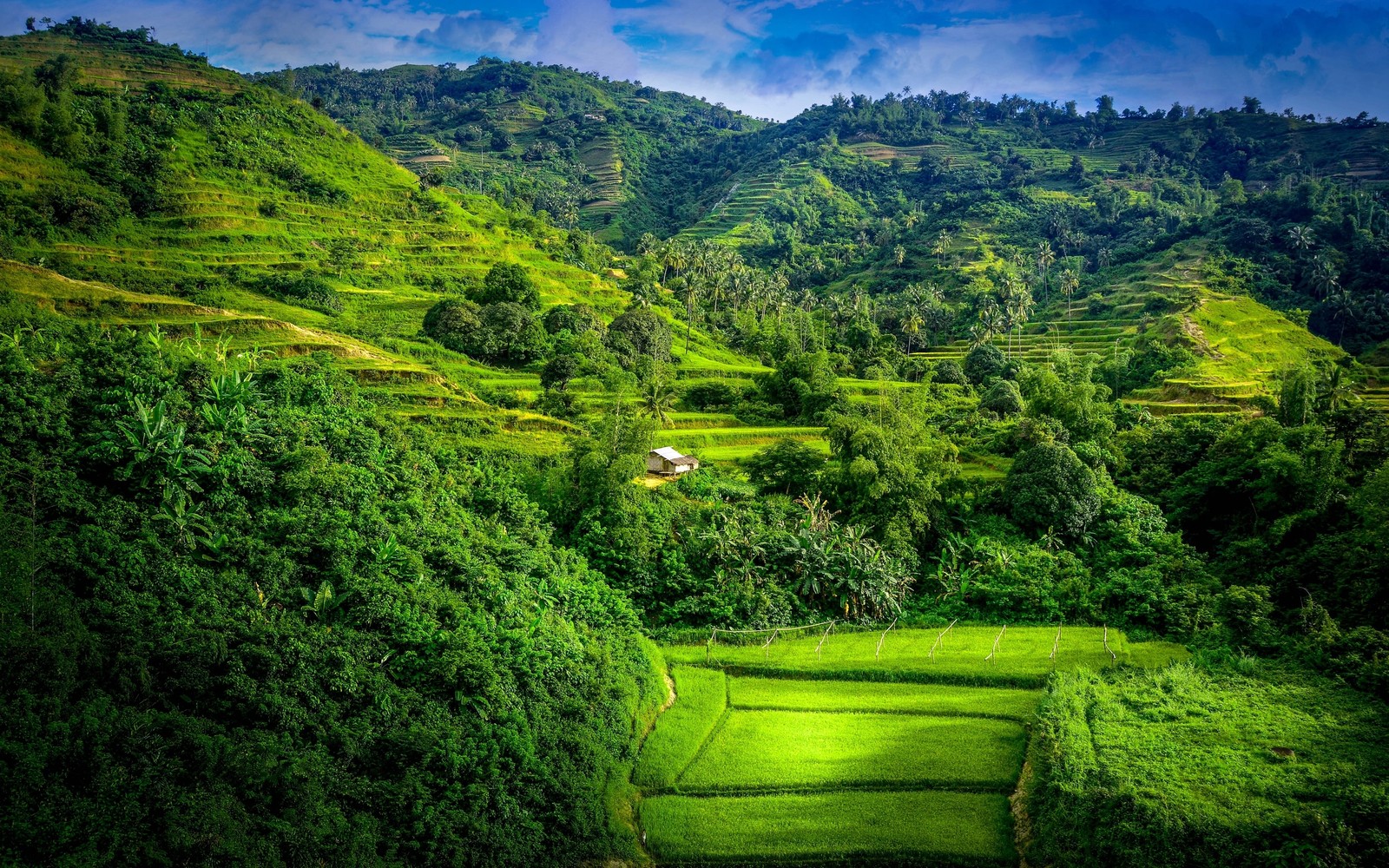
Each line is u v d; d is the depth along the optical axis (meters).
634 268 197.50
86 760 28.53
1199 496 71.19
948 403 119.12
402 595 42.59
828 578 61.06
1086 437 84.38
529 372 109.12
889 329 185.25
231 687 34.03
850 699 50.44
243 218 131.62
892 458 69.62
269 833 30.59
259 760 31.67
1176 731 40.38
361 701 37.41
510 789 38.12
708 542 62.19
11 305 68.12
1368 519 58.38
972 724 47.44
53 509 37.72
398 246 147.25
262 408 51.69
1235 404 117.19
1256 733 39.50
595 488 62.31
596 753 42.28
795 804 41.12
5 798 26.23
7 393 41.22
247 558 40.50
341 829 32.25
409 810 34.72
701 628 58.12
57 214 109.00
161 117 145.62
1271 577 60.12
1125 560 65.38
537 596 50.28
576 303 144.38
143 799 28.72
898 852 37.97
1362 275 171.00
